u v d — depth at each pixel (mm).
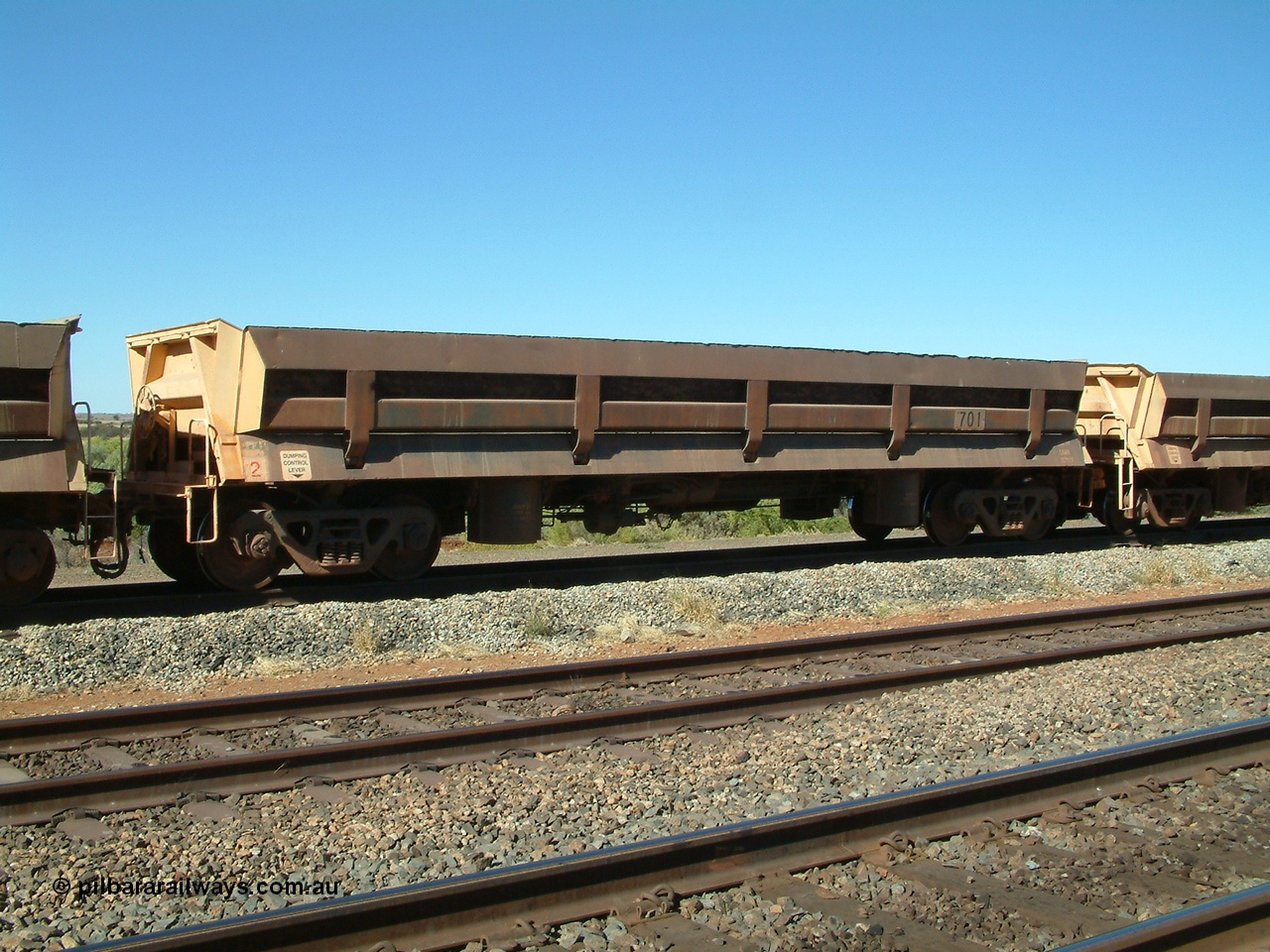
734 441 16578
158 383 15055
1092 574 17391
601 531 16734
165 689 10242
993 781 6754
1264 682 10555
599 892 5449
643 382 15562
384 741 7746
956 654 11844
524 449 14883
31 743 8078
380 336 13609
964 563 16984
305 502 14203
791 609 14305
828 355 17031
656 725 8742
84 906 5484
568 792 7215
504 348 14383
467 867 5977
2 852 6141
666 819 6723
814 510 19531
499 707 9430
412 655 11609
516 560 18797
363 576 15797
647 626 13188
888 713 9281
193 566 15477
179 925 5309
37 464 12086
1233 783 7574
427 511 14781
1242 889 5848
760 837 5914
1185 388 21266
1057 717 9078
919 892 5680
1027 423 19344
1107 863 6117
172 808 6887
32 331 11883
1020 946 5172
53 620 12250
